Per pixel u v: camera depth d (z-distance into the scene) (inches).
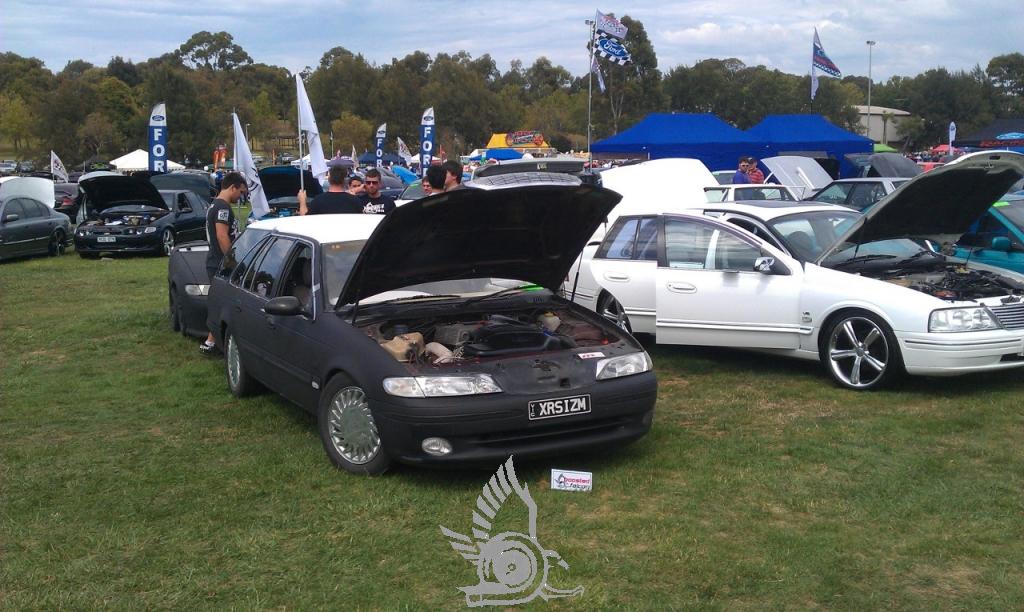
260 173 679.1
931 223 297.4
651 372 218.8
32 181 820.6
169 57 5137.8
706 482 202.2
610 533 176.2
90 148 2837.1
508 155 1763.0
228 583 156.8
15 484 207.5
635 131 1003.9
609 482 203.9
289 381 243.0
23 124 3014.3
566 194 222.1
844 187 615.8
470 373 199.9
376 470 207.8
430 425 194.4
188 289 364.2
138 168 1788.9
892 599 148.1
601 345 223.5
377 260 217.9
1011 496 190.4
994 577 154.7
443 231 220.2
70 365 336.5
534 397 199.9
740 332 301.0
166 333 393.4
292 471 212.7
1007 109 3484.3
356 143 3002.0
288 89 4520.2
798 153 991.6
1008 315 267.4
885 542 169.8
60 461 224.7
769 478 203.8
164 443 238.8
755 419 252.5
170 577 159.3
